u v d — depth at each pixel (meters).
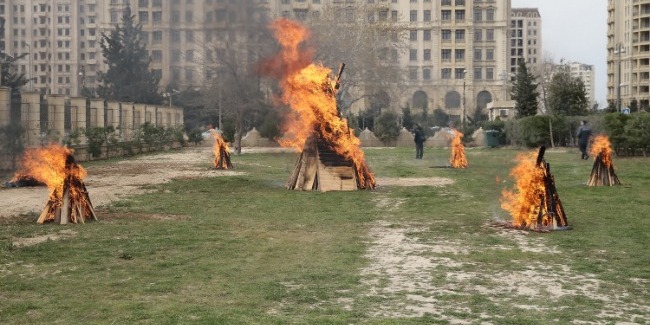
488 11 107.88
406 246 11.01
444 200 17.44
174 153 45.06
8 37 99.38
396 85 64.56
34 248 10.56
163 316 6.93
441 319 6.90
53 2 98.00
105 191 19.58
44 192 19.47
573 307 7.40
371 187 20.45
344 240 11.56
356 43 54.56
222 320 6.78
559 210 12.70
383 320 6.84
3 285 8.25
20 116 27.41
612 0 112.31
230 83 30.75
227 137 53.94
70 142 33.03
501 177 24.55
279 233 12.28
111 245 10.91
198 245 11.00
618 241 11.31
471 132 55.84
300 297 7.78
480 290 8.17
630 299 7.74
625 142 34.31
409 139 56.44
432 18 107.06
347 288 8.24
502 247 10.89
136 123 48.50
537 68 103.75
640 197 17.44
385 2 104.81
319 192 19.42
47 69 98.12
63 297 7.71
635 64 104.75
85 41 96.06
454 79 106.31
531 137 46.38
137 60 50.62
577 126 45.22
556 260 9.88
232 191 19.66
